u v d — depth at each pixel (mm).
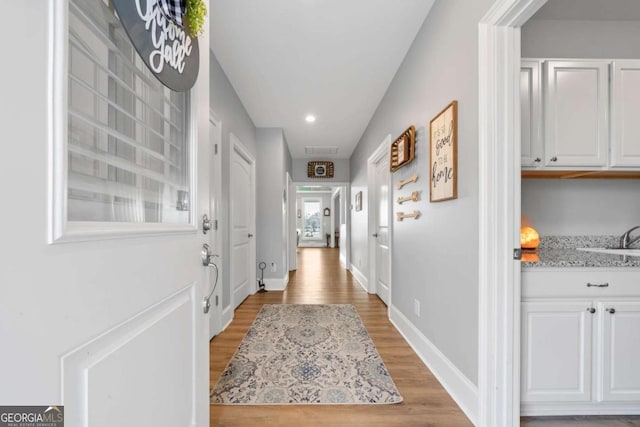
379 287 3781
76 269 466
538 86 1684
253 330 2596
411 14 1957
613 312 1414
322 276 5262
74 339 460
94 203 608
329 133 4465
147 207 800
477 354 1384
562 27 1877
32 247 394
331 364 1980
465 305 1498
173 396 807
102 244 528
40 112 409
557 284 1417
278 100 3301
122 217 703
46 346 412
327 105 3438
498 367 1300
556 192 2033
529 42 1879
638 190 2039
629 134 1689
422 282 2082
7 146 365
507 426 1300
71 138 539
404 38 2213
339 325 2721
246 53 2389
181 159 951
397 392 1668
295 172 5996
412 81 2271
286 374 1854
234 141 3031
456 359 1596
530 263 1412
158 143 852
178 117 951
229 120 2873
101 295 522
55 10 431
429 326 1953
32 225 395
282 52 2375
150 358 689
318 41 2229
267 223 4199
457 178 1575
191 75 876
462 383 1521
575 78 1690
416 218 2211
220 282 2543
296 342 2334
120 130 699
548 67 1683
